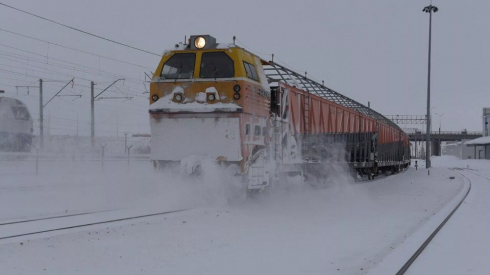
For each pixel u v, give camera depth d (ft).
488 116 304.71
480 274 21.95
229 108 39.65
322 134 64.28
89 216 33.45
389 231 33.73
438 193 67.56
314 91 64.39
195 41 41.81
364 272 22.15
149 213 35.12
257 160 42.65
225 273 21.72
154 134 42.11
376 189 71.82
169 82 41.47
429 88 167.12
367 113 98.73
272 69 51.24
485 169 199.72
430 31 163.53
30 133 93.09
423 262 24.36
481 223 38.29
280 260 24.32
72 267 21.85
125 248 25.34
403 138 159.02
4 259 21.83
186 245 26.94
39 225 29.63
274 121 47.67
